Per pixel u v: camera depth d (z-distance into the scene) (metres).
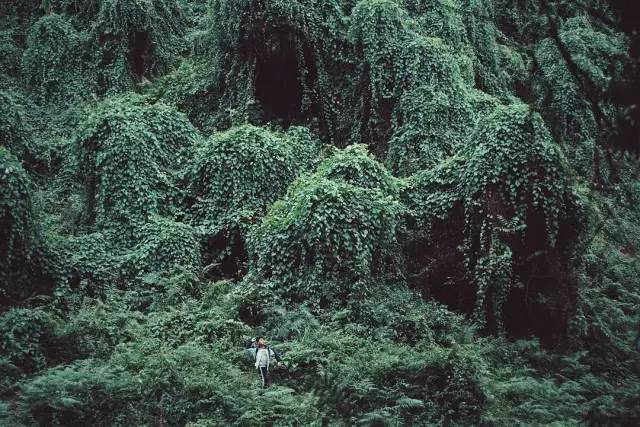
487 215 15.10
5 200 14.27
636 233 21.31
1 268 14.16
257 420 10.55
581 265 15.73
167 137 19.80
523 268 15.04
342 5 23.89
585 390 12.04
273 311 14.34
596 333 14.91
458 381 11.27
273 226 15.92
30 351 12.44
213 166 18.53
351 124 21.80
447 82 20.44
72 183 21.56
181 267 15.80
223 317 14.15
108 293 15.22
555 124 15.95
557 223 14.70
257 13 21.70
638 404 11.02
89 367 11.76
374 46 20.98
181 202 18.52
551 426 10.02
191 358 12.20
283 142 19.53
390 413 10.77
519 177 15.02
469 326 14.32
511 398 11.59
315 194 15.30
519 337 14.91
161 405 10.95
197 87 24.05
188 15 29.66
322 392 11.47
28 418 10.30
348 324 13.65
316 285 14.62
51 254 15.23
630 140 9.66
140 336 13.30
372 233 15.28
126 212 17.61
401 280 15.77
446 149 19.36
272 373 12.61
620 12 9.49
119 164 18.27
